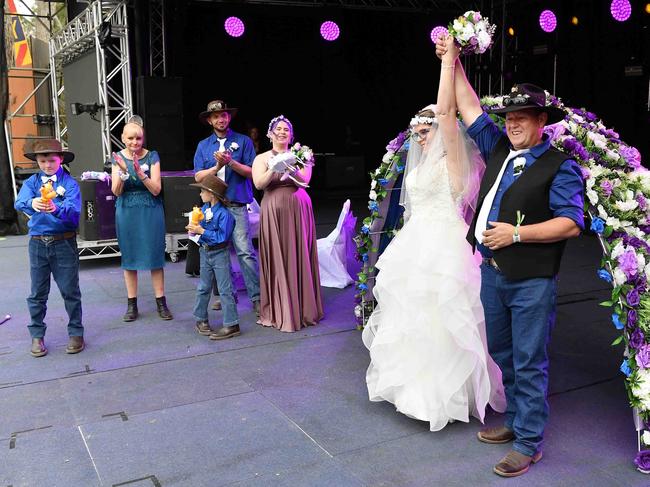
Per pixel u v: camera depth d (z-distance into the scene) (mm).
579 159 3002
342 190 16375
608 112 12852
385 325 3496
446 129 3316
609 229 2936
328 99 17750
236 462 3002
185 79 15922
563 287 6227
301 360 4352
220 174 5242
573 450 3084
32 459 3051
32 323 4465
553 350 4453
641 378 2885
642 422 2932
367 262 4766
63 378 4059
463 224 3398
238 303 5809
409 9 12172
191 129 16281
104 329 5066
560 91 12781
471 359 3254
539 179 2771
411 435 3270
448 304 3184
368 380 3652
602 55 12711
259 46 16516
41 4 14734
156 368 4219
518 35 12492
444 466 2955
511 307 2912
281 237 4953
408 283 3357
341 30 16750
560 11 12414
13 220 10039
